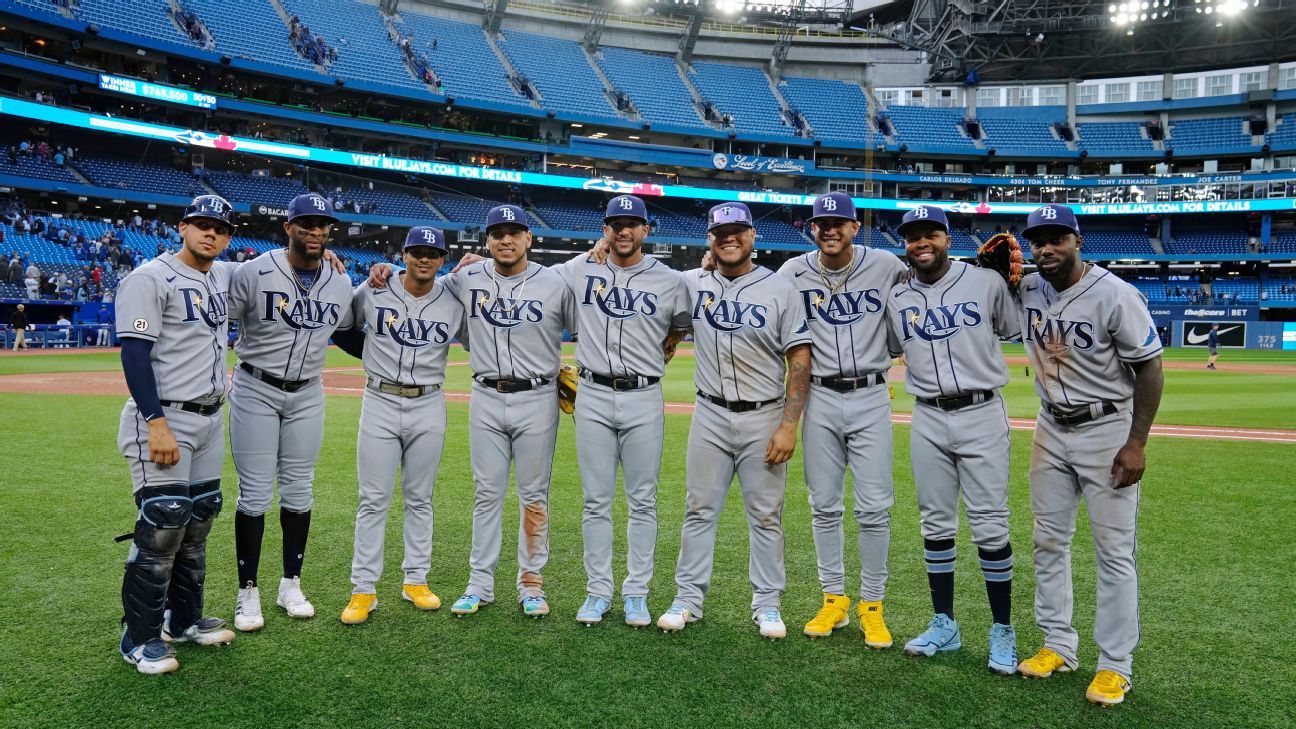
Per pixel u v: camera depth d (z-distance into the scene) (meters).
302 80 35.94
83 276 27.94
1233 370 23.44
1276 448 9.07
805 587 4.52
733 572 4.75
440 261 4.06
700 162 44.59
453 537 5.39
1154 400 3.20
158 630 3.34
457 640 3.70
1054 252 3.27
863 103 49.47
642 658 3.52
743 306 3.86
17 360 19.92
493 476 4.15
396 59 40.19
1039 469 3.55
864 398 3.88
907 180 47.16
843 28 50.03
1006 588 3.58
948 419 3.66
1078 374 3.38
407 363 4.08
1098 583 3.34
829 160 48.38
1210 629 3.86
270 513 5.89
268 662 3.42
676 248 46.47
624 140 45.94
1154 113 47.88
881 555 3.82
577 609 4.14
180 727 2.85
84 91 31.55
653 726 2.89
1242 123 46.06
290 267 3.97
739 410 3.93
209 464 3.64
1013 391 16.31
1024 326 3.57
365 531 4.03
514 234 4.01
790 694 3.19
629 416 4.02
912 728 2.93
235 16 36.59
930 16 46.22
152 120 33.91
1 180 28.30
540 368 4.16
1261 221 45.19
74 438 8.62
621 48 48.69
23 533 5.12
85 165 31.84
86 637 3.61
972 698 3.19
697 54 50.25
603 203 45.84
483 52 43.78
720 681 3.30
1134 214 45.53
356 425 10.22
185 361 3.49
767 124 46.94
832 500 3.96
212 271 3.68
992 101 49.28
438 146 41.31
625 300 4.02
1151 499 6.52
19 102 27.84
